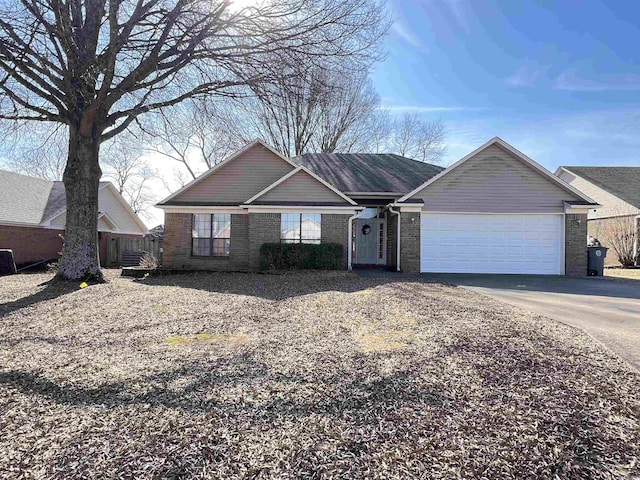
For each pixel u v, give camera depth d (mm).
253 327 5969
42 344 5078
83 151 10812
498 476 2232
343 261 14547
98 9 10172
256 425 2828
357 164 18375
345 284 10758
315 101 11188
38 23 9570
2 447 2541
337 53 10602
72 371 4004
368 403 3189
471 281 11625
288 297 8773
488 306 7484
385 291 9344
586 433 2676
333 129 28875
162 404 3191
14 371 4016
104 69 9828
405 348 4707
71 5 10188
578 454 2441
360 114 29266
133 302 8234
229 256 15578
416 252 13992
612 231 22328
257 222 14695
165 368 4082
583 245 13805
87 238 10992
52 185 24047
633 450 2486
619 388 3428
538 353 4441
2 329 5957
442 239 14078
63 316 6875
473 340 4992
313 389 3496
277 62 10328
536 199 14008
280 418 2938
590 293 9500
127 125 11742
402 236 14023
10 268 15672
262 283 11305
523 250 14016
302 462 2375
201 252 15727
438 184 14148
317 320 6383
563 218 13898
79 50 9633
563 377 3703
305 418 2934
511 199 14047
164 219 15789
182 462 2373
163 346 4961
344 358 4371
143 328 5973
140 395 3383
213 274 13883
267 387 3547
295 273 13383
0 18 9070
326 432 2723
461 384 3559
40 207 20984
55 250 20797
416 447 2525
